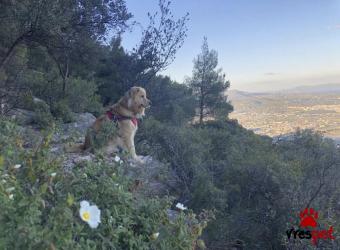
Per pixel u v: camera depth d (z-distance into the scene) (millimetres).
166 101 25125
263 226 7824
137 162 4566
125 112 8156
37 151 3320
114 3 14844
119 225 2879
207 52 36000
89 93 18453
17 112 12438
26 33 12227
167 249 2934
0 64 12797
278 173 8492
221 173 10047
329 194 8188
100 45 15938
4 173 2801
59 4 12195
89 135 6793
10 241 2100
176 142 10195
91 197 3025
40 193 2451
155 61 22219
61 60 18219
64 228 2365
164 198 3418
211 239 7148
